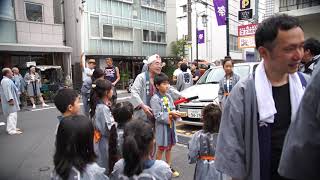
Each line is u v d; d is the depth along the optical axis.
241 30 11.13
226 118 1.91
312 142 1.25
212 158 3.19
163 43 30.25
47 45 18.05
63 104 2.91
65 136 2.15
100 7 23.88
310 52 3.55
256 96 1.83
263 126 1.82
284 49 1.68
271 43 1.71
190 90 7.67
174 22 31.27
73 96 2.94
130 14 26.53
